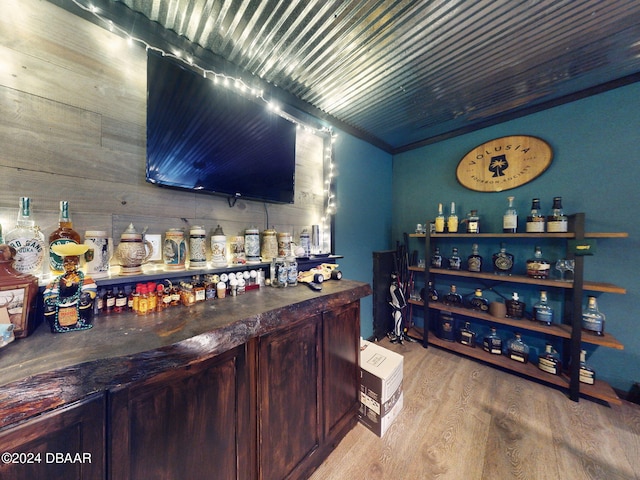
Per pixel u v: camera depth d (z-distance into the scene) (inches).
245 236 55.1
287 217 70.3
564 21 47.1
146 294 36.3
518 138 82.4
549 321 73.8
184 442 28.3
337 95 72.0
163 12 42.3
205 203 52.1
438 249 102.8
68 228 33.7
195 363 29.0
